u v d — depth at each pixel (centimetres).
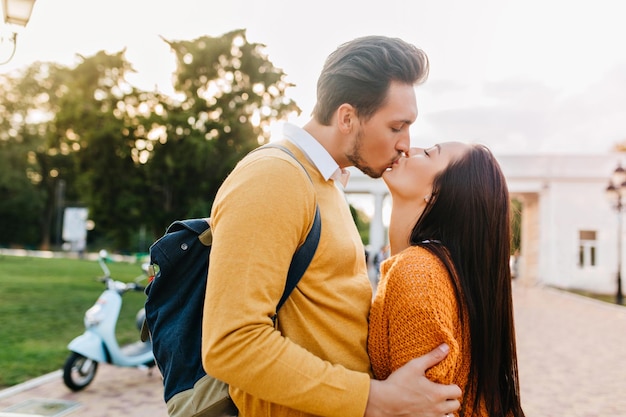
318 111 154
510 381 163
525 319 1211
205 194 1401
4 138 4256
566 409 513
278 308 134
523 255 2756
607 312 1391
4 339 705
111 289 546
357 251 152
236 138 1409
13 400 470
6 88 4172
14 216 4528
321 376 120
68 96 1476
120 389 519
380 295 152
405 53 146
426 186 171
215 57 1382
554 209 2414
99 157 1417
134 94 1455
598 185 2397
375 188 2559
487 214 161
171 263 141
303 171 136
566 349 827
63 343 696
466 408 155
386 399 124
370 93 143
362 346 148
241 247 121
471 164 165
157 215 1408
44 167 4431
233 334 116
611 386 598
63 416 436
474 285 156
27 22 531
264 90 1410
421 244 159
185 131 1368
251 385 117
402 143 149
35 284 1390
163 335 138
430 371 131
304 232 133
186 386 136
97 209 1475
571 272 2377
